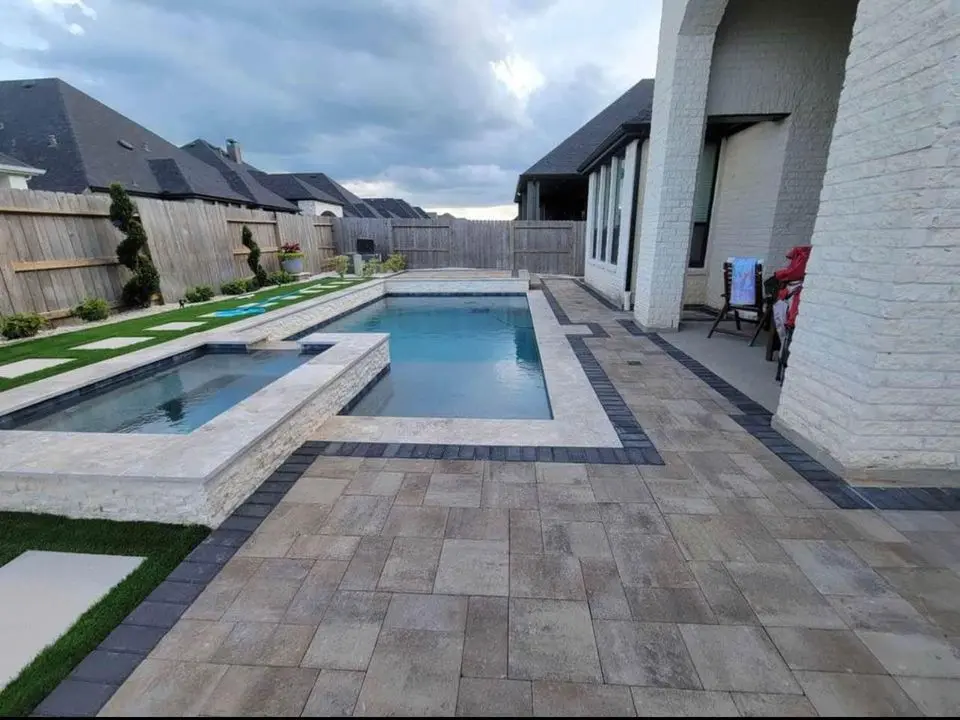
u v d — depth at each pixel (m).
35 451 2.90
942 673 1.74
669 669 1.77
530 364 6.96
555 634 1.92
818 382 3.28
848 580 2.18
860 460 2.97
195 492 2.56
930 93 2.43
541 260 17.62
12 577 2.29
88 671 1.79
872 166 2.79
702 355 6.06
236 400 5.21
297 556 2.40
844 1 6.40
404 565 2.32
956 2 2.29
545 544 2.45
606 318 8.71
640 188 8.77
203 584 2.22
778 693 1.67
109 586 2.21
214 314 8.36
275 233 13.80
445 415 4.85
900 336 2.74
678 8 6.23
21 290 6.80
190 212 10.23
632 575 2.23
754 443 3.56
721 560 2.32
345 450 3.54
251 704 1.66
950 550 2.38
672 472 3.15
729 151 8.57
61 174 13.79
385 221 17.94
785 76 6.70
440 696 1.68
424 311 11.48
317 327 9.20
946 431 2.87
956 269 2.63
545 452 3.46
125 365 5.23
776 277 5.38
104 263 8.20
